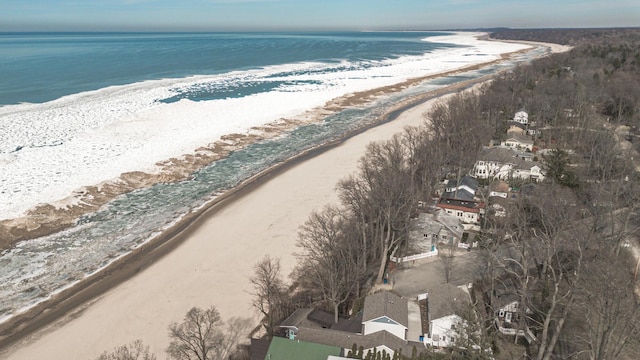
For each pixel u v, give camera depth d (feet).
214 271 180.55
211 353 136.87
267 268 177.47
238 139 340.18
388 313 133.49
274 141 339.77
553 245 155.43
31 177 259.60
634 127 329.31
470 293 158.10
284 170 284.00
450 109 329.93
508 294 148.46
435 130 297.74
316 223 196.65
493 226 200.34
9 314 157.38
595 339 122.72
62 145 312.50
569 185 225.76
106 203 237.66
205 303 161.27
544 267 155.63
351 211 213.87
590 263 151.12
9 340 145.89
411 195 201.36
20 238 202.80
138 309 159.22
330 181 263.70
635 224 185.78
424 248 189.98
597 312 127.34
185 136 341.00
